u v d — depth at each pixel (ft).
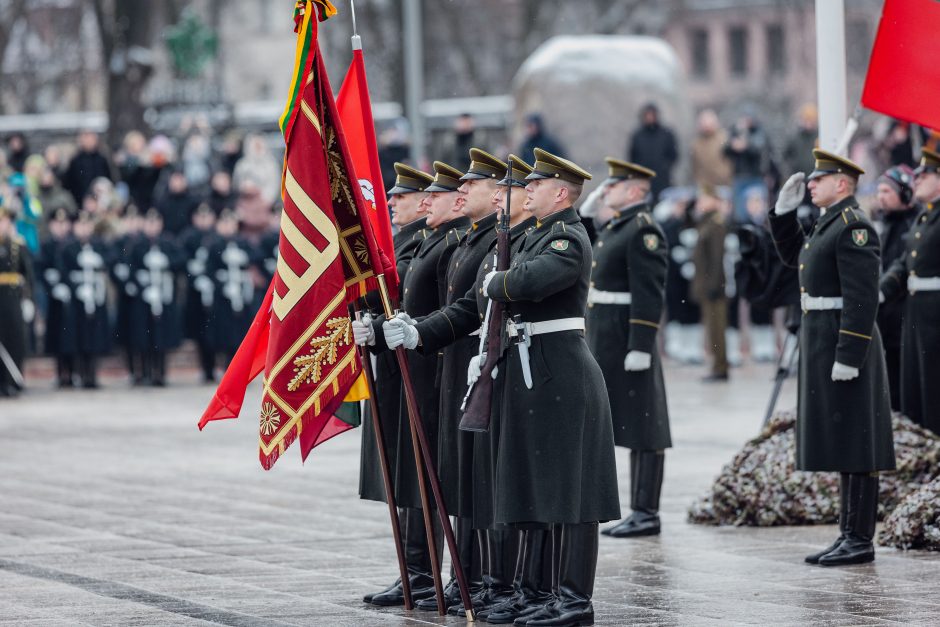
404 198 78.69
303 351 67.21
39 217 191.11
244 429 146.41
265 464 67.05
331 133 69.21
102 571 80.07
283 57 516.32
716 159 222.07
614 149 242.99
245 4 512.22
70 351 188.03
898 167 101.60
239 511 99.60
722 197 200.85
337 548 86.53
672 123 245.24
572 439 65.87
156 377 192.13
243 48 514.68
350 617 68.90
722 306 180.14
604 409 67.10
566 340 66.59
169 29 306.14
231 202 203.82
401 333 67.36
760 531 91.09
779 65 564.30
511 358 66.95
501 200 69.72
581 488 65.87
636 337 90.58
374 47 370.32
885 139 194.39
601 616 68.08
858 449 80.33
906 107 88.89
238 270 193.88
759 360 204.54
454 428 72.02
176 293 191.93
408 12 242.78
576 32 394.11
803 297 82.94
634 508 91.09
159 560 83.15
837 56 94.07
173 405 168.96
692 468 115.03
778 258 97.09
